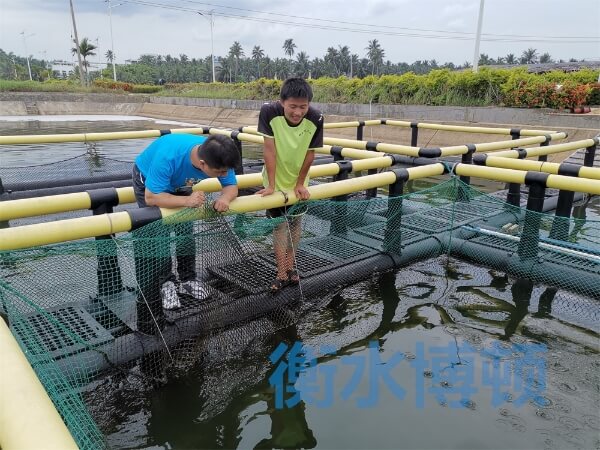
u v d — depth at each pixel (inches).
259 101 919.7
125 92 1430.9
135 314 113.7
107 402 99.9
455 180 174.6
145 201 111.0
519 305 140.6
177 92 1343.5
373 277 157.6
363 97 759.1
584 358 113.8
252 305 124.8
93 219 96.3
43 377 82.1
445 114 601.6
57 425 42.0
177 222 105.0
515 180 157.4
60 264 109.6
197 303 117.1
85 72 1793.8
